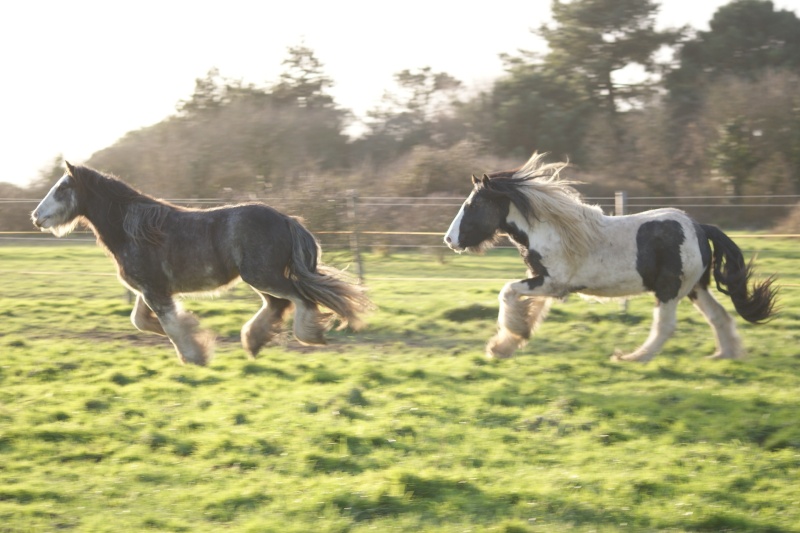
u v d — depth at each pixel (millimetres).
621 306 12586
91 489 5957
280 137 36906
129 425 7293
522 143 43906
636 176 37125
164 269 9453
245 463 6422
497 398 7961
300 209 16828
